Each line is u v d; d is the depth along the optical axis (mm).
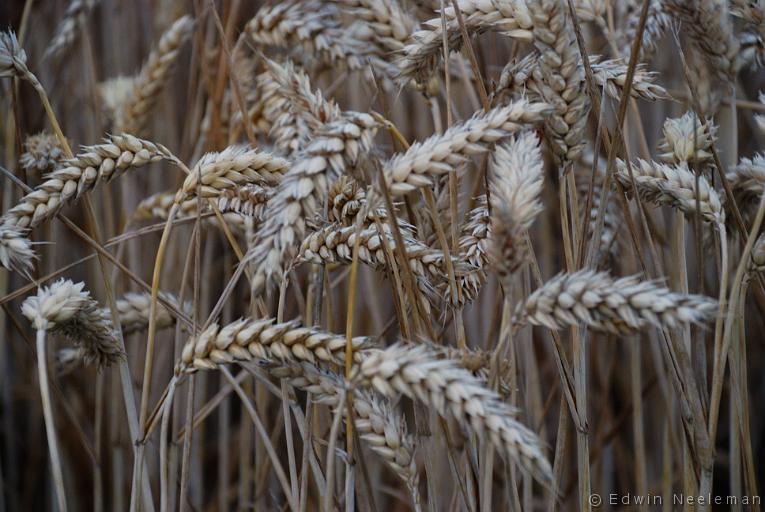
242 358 819
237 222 953
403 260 804
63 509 832
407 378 766
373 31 969
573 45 805
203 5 1174
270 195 844
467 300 842
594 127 1104
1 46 879
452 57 978
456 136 788
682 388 877
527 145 785
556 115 815
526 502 897
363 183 858
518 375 943
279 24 1001
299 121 948
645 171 859
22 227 846
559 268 1245
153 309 858
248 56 1244
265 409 1021
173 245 1101
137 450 865
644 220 852
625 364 1231
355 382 782
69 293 841
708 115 922
